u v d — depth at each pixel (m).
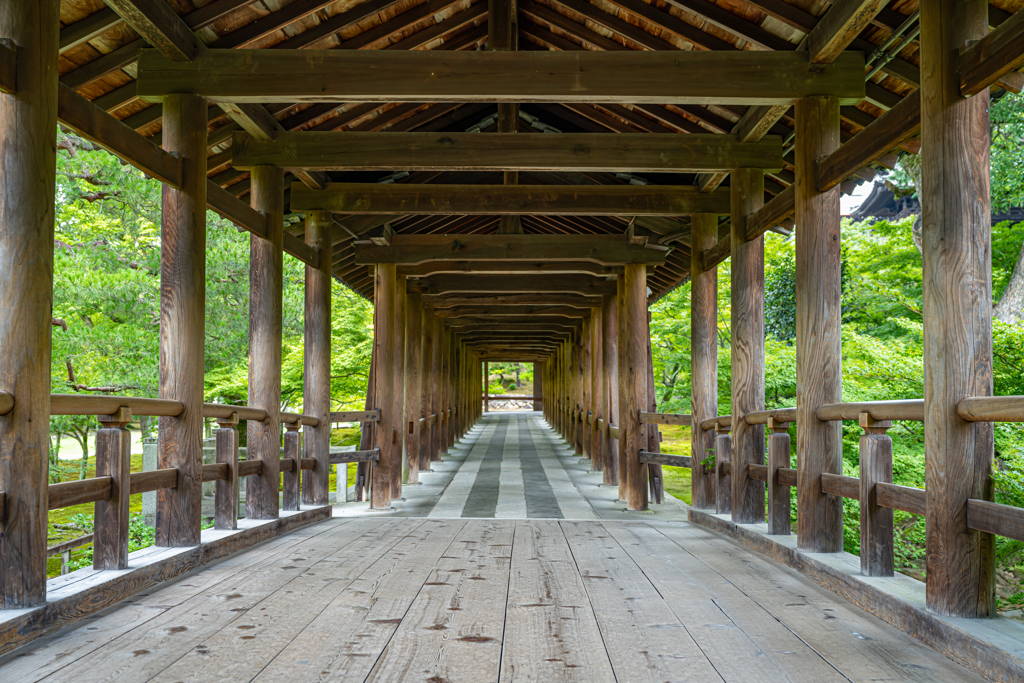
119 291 9.69
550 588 3.24
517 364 42.72
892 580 2.96
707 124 5.50
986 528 2.35
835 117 4.14
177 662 2.24
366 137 5.27
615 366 9.41
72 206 10.99
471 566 3.74
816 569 3.45
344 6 4.38
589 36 5.02
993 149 10.62
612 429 8.35
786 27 4.19
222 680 2.09
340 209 6.25
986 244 2.56
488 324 14.69
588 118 6.23
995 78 2.39
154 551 3.57
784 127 5.43
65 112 2.96
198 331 3.96
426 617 2.75
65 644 2.42
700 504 5.95
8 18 2.62
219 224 11.80
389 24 4.70
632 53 4.16
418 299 9.65
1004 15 3.53
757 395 5.07
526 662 2.25
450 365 14.47
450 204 6.26
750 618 2.78
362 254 7.50
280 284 5.20
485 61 4.16
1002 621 2.39
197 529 3.80
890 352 7.98
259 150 5.24
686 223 7.30
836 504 3.82
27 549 2.53
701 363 6.13
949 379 2.51
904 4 3.78
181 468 3.79
